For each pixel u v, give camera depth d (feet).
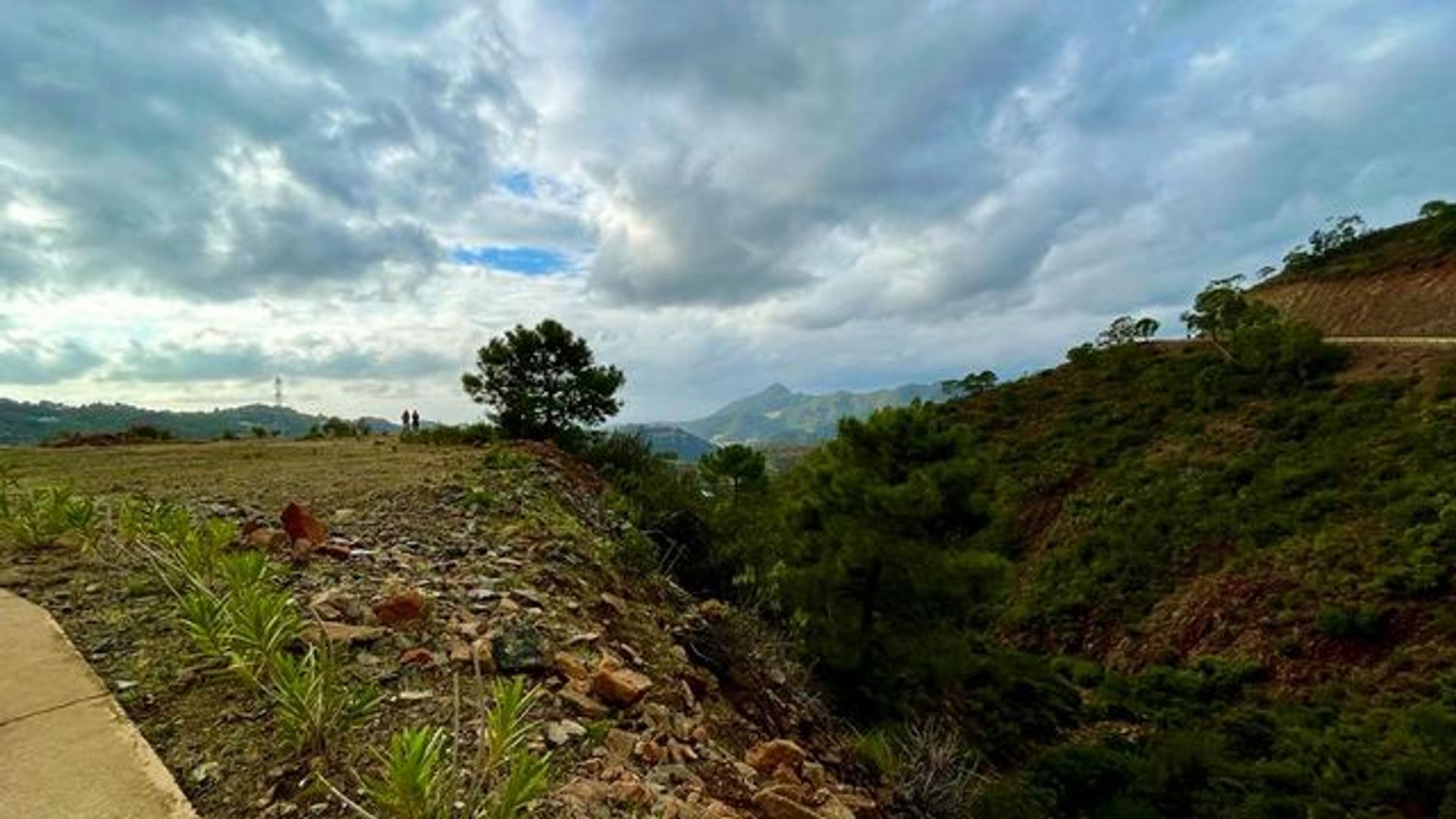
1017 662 92.48
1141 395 228.22
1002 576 58.54
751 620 28.71
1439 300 225.56
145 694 11.98
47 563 18.81
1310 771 73.20
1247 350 206.69
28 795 8.95
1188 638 123.34
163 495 31.40
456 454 55.42
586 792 11.06
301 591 17.65
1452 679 87.61
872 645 51.44
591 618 20.80
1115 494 174.91
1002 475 208.74
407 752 8.99
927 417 66.54
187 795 9.45
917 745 27.07
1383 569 109.40
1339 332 252.21
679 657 21.53
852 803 17.15
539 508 33.06
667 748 14.39
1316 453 149.59
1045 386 269.44
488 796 9.14
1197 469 168.04
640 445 66.74
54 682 12.04
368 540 24.23
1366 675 97.45
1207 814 57.36
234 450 65.62
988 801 29.53
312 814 9.30
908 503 57.26
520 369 68.18
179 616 15.37
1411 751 76.02
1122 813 53.21
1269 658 108.88
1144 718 96.63
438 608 17.71
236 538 21.52
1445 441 129.29
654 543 34.37
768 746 17.11
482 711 9.62
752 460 80.28
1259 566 126.41
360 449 66.69
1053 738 69.26
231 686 12.50
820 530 66.74
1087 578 151.33
